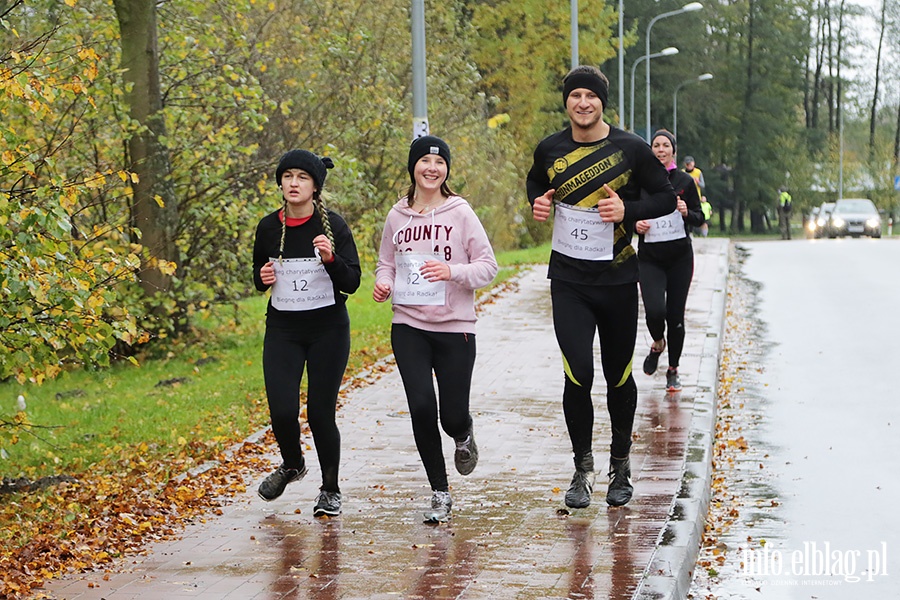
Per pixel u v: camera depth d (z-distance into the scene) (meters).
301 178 10.16
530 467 12.30
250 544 9.73
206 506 11.09
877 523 11.04
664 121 105.19
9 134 11.19
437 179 10.32
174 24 22.28
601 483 11.59
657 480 11.58
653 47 100.19
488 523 10.21
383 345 21.81
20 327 11.27
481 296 28.38
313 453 13.10
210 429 15.25
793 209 118.75
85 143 20.58
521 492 11.27
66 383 20.94
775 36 115.38
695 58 106.88
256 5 24.11
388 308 28.16
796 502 11.81
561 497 11.06
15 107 11.76
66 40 16.80
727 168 120.00
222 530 10.21
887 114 137.50
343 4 27.92
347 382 17.61
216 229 23.41
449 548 9.48
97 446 14.86
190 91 21.98
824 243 50.59
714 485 12.49
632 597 8.21
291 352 10.41
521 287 30.78
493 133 44.19
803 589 9.34
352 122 27.38
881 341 21.75
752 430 15.08
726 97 115.75
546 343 21.19
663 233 15.67
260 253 10.47
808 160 119.50
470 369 10.36
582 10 60.72
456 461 10.53
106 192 19.73
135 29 21.12
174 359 22.58
